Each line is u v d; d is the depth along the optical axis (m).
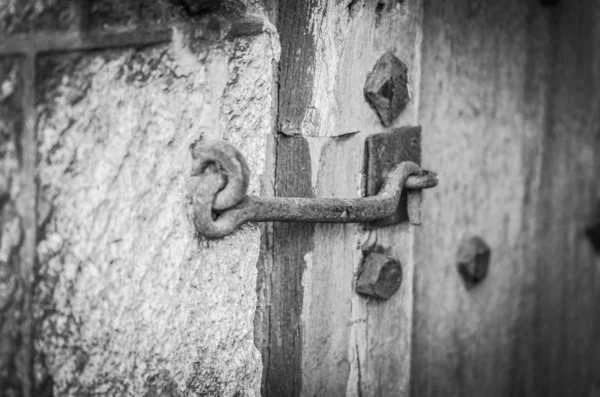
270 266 0.66
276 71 0.65
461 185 0.80
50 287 0.55
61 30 0.54
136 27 0.57
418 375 0.77
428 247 0.77
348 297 0.69
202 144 0.59
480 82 0.81
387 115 0.69
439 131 0.77
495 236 0.85
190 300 0.60
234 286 0.62
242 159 0.59
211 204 0.59
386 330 0.72
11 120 0.53
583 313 0.98
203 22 0.60
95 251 0.56
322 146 0.66
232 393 0.63
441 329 0.79
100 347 0.57
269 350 0.66
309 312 0.67
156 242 0.58
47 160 0.54
